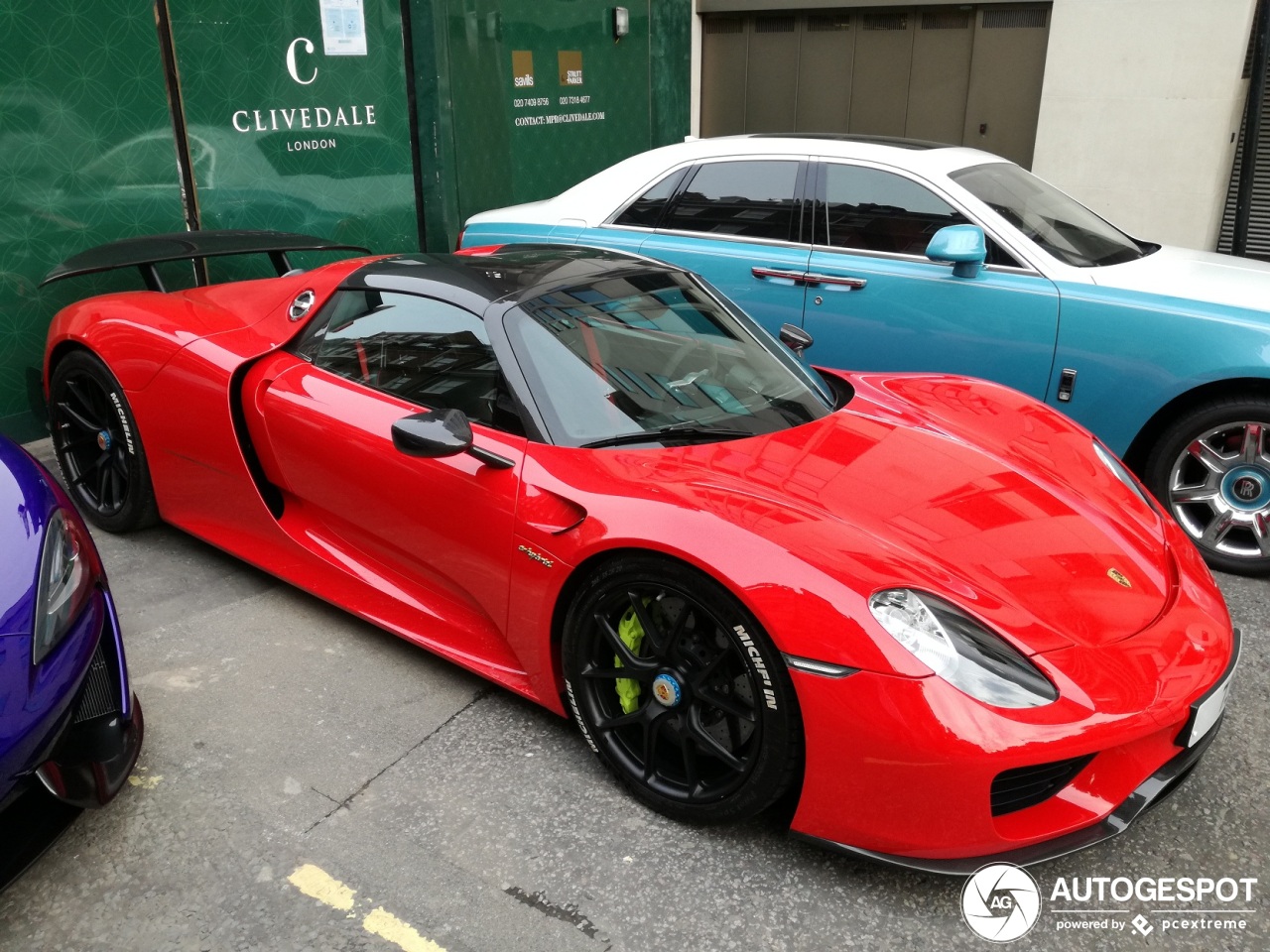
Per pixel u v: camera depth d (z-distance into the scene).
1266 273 4.09
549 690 2.60
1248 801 2.57
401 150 6.16
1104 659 2.11
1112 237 4.50
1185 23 7.27
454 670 3.02
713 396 2.82
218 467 3.35
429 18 5.95
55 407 3.82
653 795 2.40
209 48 5.09
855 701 2.00
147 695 2.85
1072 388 3.97
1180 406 3.87
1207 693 2.16
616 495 2.36
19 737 1.88
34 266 4.61
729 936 2.09
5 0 4.31
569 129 7.31
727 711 2.23
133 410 3.50
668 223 4.91
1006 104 8.45
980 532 2.37
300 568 3.27
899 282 4.27
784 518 2.26
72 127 4.62
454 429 2.47
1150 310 3.79
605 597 2.37
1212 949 2.11
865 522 2.31
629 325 2.97
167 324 3.48
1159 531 2.64
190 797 2.45
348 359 3.12
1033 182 4.68
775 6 9.16
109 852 2.27
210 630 3.20
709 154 4.85
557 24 7.00
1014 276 4.10
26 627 1.99
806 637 2.04
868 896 2.21
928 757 1.96
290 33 5.43
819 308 4.47
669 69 8.13
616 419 2.65
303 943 2.04
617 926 2.10
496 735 2.72
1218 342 3.66
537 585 2.49
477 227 5.45
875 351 4.38
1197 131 7.42
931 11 8.54
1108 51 7.61
